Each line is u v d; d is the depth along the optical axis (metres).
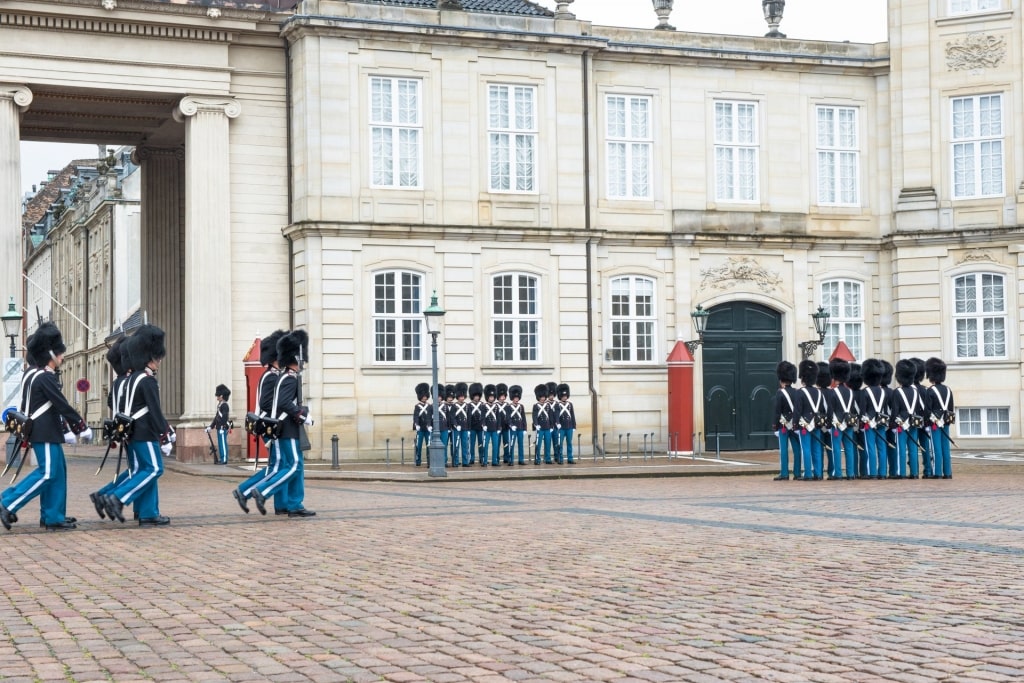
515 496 25.83
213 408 40.47
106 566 15.07
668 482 31.19
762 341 45.81
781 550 15.69
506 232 42.19
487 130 42.53
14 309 38.44
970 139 44.94
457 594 12.62
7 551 16.67
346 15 41.00
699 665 9.31
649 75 44.84
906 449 31.64
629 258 44.31
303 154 40.88
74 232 86.25
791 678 8.88
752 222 45.56
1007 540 16.48
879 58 46.62
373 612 11.67
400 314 41.34
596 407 43.22
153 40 40.22
